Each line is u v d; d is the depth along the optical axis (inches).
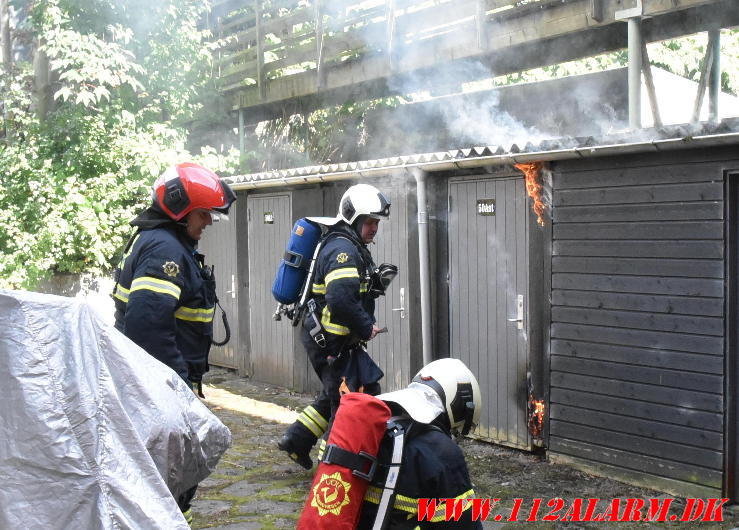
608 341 219.5
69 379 88.8
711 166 196.1
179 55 501.0
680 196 202.5
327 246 196.1
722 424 194.5
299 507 201.0
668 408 205.8
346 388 198.4
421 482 95.0
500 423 254.2
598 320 221.9
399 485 94.3
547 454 237.0
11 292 91.4
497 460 240.7
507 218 248.5
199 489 215.8
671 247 204.7
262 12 488.1
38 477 83.6
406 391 101.7
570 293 229.1
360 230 199.0
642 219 211.0
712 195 196.2
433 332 273.6
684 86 375.6
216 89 521.7
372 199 195.3
